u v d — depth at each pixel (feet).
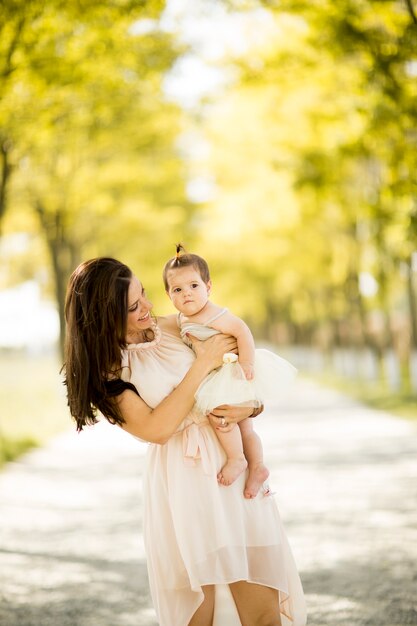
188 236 112.78
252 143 75.92
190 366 12.37
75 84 44.14
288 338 228.84
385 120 42.52
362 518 27.07
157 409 11.85
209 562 11.69
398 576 20.01
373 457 41.34
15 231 79.66
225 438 12.18
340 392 97.60
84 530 27.63
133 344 12.38
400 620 16.72
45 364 230.89
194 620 11.94
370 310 119.85
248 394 12.08
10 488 37.22
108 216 88.84
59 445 55.31
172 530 12.16
